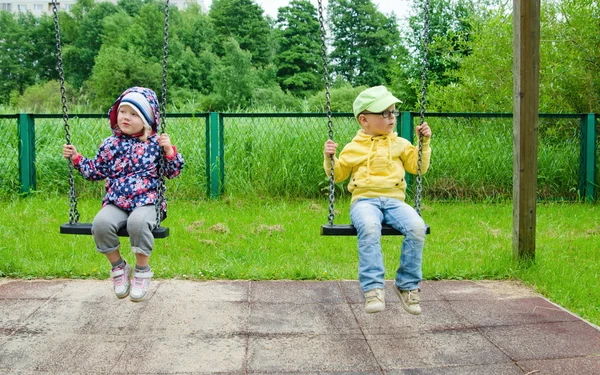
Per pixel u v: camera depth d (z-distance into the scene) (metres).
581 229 6.83
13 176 8.89
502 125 9.48
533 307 4.03
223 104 50.56
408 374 2.96
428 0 3.72
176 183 8.66
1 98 66.50
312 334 3.51
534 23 4.88
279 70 58.00
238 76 51.94
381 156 3.66
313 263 5.14
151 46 56.75
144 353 3.20
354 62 59.81
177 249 5.54
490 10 12.31
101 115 8.66
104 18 66.44
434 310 3.97
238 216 7.27
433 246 5.80
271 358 3.15
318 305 4.04
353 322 3.72
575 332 3.55
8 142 9.41
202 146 9.05
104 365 3.04
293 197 8.81
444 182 8.96
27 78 68.75
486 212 7.73
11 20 70.50
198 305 4.02
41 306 3.96
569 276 4.70
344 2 58.81
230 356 3.17
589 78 9.85
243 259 5.30
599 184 8.97
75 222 3.68
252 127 9.24
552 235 6.44
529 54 4.90
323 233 3.44
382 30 59.16
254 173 8.88
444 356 3.19
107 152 3.65
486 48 11.74
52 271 4.73
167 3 3.53
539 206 8.34
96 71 55.31
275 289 4.41
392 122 3.72
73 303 4.03
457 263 5.05
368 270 3.24
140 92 3.68
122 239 6.09
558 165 9.23
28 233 6.12
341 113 8.56
